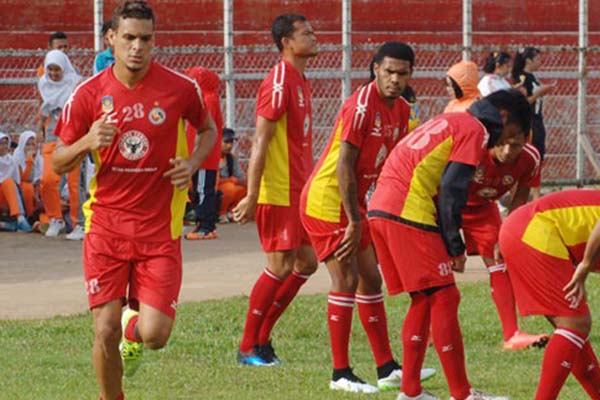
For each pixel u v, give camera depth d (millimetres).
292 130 20172
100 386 16141
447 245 16625
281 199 20141
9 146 38125
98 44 39938
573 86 50156
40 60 46781
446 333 16828
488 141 16766
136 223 15758
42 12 48250
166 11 48625
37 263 31953
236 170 41000
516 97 16656
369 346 22344
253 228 39312
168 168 15766
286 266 20266
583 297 15383
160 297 15641
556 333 15555
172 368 19969
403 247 16875
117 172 15648
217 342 22000
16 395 17781
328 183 18594
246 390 18406
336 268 18609
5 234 37469
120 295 15836
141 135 15594
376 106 18312
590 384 16219
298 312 24219
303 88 20297
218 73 43781
